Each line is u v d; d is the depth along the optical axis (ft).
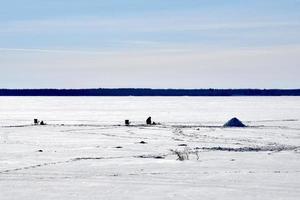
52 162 121.19
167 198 81.20
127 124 270.67
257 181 95.14
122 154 138.72
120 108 606.55
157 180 96.68
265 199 79.92
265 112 462.60
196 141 180.55
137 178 98.84
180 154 135.95
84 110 536.83
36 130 230.89
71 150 148.66
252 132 221.46
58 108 606.96
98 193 84.79
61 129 237.66
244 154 137.80
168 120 329.11
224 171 107.24
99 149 151.64
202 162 120.88
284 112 459.73
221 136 201.36
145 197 81.87
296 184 92.17
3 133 213.66
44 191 86.38
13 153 139.95
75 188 88.94
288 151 146.61
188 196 82.53
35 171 107.34
